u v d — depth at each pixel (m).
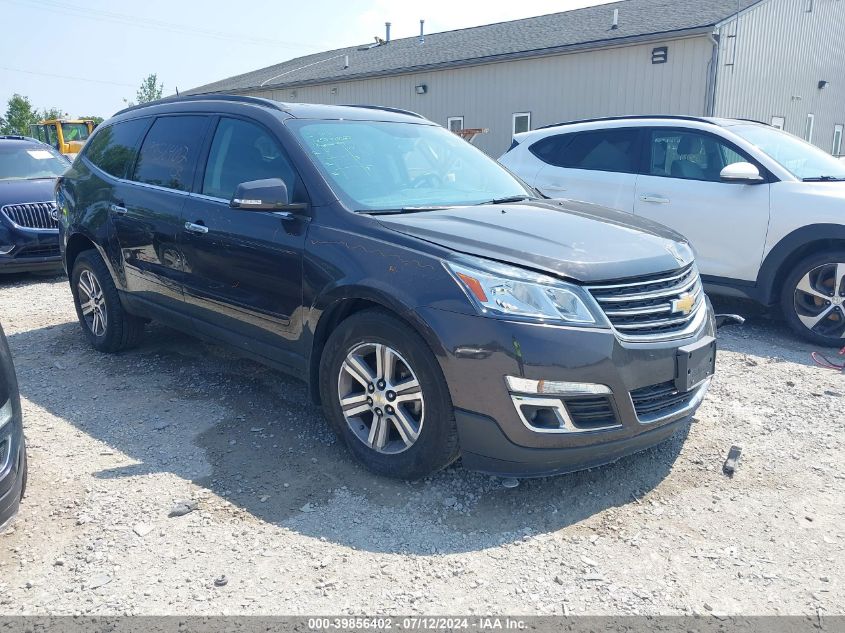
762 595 2.54
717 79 15.72
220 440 3.76
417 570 2.68
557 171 7.12
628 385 2.96
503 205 3.91
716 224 5.96
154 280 4.57
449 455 3.10
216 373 4.82
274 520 3.00
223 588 2.56
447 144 4.57
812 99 20.78
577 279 2.95
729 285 5.98
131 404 4.27
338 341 3.37
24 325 6.16
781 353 5.29
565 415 2.88
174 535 2.88
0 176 9.20
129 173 4.89
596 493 3.25
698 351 3.21
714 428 3.94
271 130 3.92
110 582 2.59
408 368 3.10
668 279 3.23
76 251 5.48
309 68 28.72
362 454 3.38
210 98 4.55
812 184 5.59
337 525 2.96
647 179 6.47
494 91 19.80
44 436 3.80
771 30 17.58
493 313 2.86
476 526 2.97
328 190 3.55
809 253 5.63
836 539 2.88
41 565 2.68
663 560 2.75
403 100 22.55
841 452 3.64
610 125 6.93
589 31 18.47
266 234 3.69
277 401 4.31
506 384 2.84
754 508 3.12
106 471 3.41
